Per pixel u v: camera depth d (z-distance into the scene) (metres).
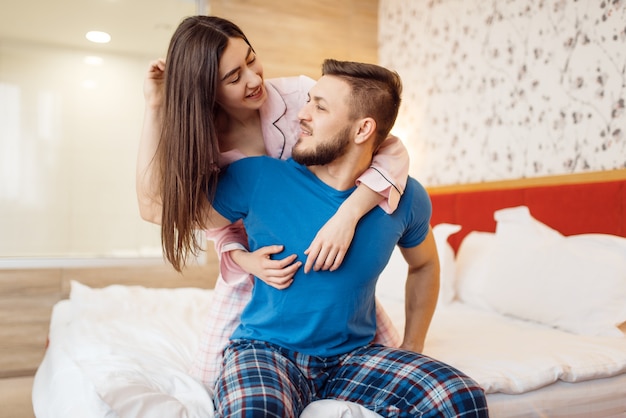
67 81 3.36
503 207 2.62
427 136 3.41
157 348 1.69
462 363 1.49
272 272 1.18
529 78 2.63
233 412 0.99
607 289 1.89
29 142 3.29
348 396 1.20
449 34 3.22
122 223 3.48
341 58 3.94
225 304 1.42
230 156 1.33
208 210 1.29
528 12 2.64
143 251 3.52
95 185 3.43
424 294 1.46
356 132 1.18
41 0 3.27
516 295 2.13
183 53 1.18
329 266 1.16
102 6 3.38
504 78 2.79
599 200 2.17
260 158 1.29
